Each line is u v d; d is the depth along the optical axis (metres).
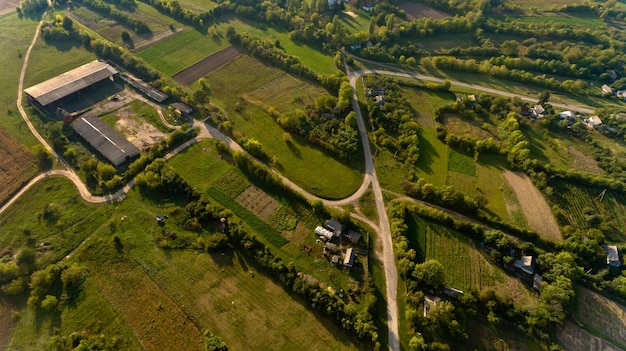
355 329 80.25
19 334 79.06
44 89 134.25
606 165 122.50
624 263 97.69
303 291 85.62
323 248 97.62
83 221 100.44
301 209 106.56
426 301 86.31
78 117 129.88
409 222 104.75
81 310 83.19
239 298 87.06
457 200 106.38
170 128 129.38
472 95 147.88
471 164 122.69
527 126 136.25
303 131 128.25
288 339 80.75
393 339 81.62
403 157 122.62
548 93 142.88
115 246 95.00
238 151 116.62
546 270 94.12
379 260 95.81
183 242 96.81
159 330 80.94
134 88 145.62
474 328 84.31
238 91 147.88
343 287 90.06
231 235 97.06
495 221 104.00
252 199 108.88
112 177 109.69
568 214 109.69
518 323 84.25
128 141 121.31
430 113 141.62
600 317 88.88
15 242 95.25
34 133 124.75
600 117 141.38
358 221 104.50
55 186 109.00
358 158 122.44
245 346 79.25
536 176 116.88
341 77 148.25
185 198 107.25
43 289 84.75
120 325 81.31
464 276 93.94
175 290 87.62
